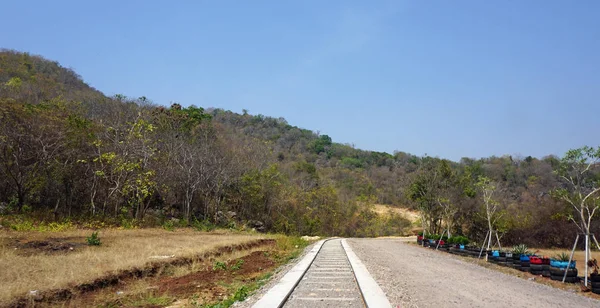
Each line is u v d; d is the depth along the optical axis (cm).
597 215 3359
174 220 3444
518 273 1745
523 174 7038
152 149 3145
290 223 5103
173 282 1184
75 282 987
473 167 5269
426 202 3712
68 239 1748
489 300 1002
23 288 876
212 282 1209
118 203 2947
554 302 1046
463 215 3759
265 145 6081
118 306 898
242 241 2416
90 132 2812
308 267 1491
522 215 3872
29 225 1953
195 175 3822
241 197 4603
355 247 2786
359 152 12606
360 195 7712
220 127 6128
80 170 2728
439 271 1617
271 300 850
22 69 5772
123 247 1662
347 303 869
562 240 3575
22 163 2423
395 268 1628
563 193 1703
